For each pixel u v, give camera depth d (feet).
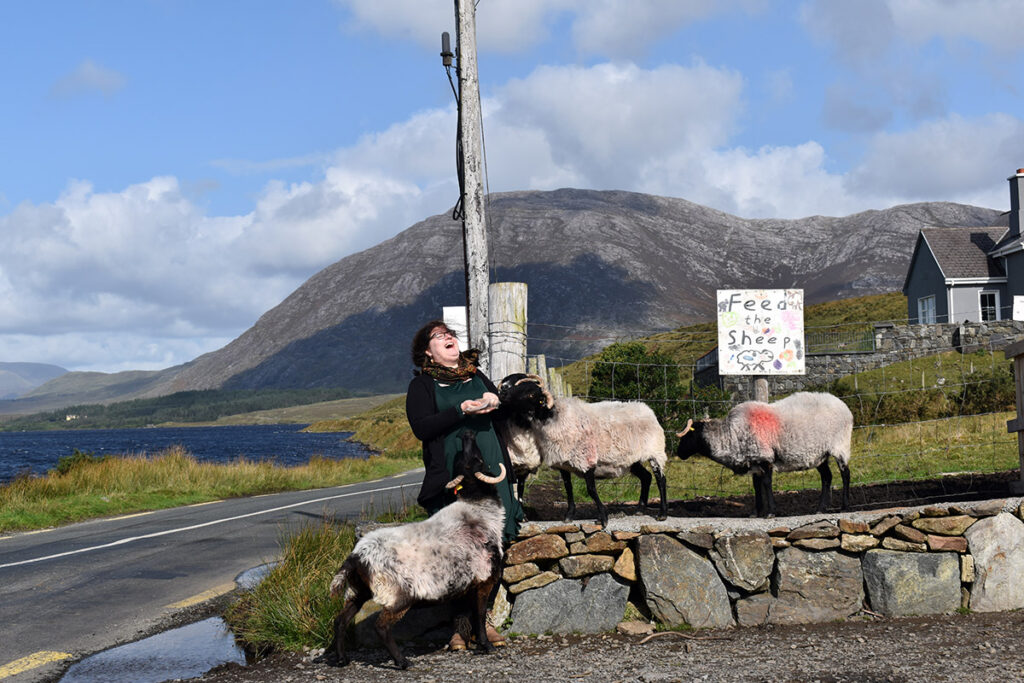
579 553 21.03
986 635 18.31
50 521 50.67
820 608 20.67
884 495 29.53
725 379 101.76
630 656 18.03
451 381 20.16
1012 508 21.35
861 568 21.03
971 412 59.62
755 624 20.57
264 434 570.46
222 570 31.86
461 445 19.57
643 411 22.08
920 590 20.75
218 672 19.01
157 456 80.43
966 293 127.95
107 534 43.04
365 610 20.83
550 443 21.15
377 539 17.39
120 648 21.56
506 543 20.04
